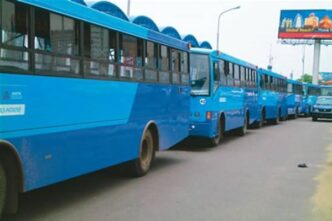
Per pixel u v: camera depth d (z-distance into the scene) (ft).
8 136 18.83
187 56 42.14
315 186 31.07
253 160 42.34
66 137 23.04
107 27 27.14
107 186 29.84
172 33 40.40
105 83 26.99
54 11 21.97
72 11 23.52
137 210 23.86
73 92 23.59
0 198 19.13
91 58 25.39
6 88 18.71
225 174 34.73
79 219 22.03
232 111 59.47
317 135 70.13
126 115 29.99
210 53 48.98
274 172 36.14
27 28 20.07
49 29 21.63
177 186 30.09
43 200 25.73
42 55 21.03
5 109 18.65
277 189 29.78
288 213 23.93
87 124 25.08
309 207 25.29
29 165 20.17
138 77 31.65
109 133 27.76
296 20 241.55
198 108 48.75
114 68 28.14
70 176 23.61
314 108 112.47
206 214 23.32
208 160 41.91
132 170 32.63
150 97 33.78
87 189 28.81
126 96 29.89
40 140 20.92
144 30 32.40
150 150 34.81
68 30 23.22
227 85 56.13
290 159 43.47
